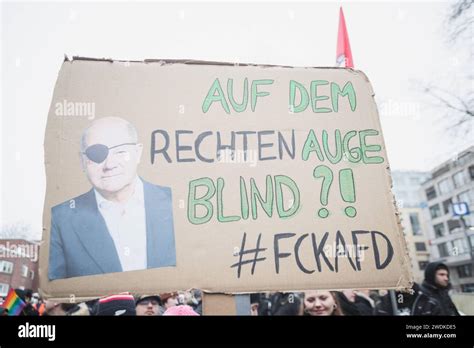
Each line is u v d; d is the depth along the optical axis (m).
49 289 0.96
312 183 1.13
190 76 1.19
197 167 1.10
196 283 0.99
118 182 1.05
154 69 1.18
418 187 18.91
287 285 1.01
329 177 1.14
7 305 1.40
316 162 1.15
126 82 1.15
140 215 1.04
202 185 1.08
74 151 1.06
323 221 1.09
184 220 1.04
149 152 1.09
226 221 1.05
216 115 1.16
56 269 0.97
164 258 1.01
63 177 1.04
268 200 1.09
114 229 1.02
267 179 1.11
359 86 1.26
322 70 1.27
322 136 1.18
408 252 1.09
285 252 1.04
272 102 1.21
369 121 1.22
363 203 1.12
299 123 1.19
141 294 0.97
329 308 1.70
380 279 1.05
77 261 0.98
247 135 1.15
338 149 1.18
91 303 1.49
